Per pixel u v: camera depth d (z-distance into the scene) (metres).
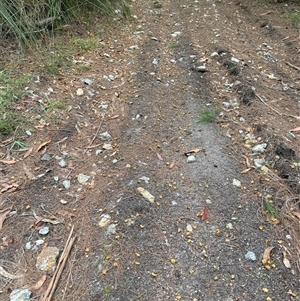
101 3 5.27
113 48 4.66
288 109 3.58
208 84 3.96
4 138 3.06
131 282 2.11
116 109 3.56
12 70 3.76
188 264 2.21
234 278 2.14
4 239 2.37
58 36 4.54
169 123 3.38
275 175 2.84
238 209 2.55
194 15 5.85
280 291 2.09
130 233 2.37
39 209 2.55
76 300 2.04
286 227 2.45
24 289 2.10
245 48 4.73
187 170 2.87
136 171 2.84
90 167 2.89
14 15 4.04
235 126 3.35
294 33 5.11
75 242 2.34
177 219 2.47
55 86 3.71
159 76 4.12
